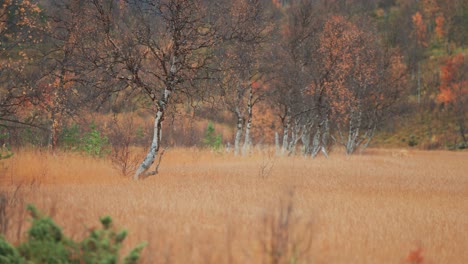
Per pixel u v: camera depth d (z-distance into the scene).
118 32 66.25
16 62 62.00
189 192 48.25
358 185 63.28
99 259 19.44
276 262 20.77
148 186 53.53
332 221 35.69
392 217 39.09
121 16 66.94
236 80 109.31
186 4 64.94
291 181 63.75
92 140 82.88
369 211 41.56
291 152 147.50
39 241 19.69
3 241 18.73
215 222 32.78
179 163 98.88
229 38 70.12
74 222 28.47
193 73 68.00
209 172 75.06
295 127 157.00
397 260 25.94
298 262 21.62
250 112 133.38
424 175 85.94
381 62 180.25
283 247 20.84
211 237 26.44
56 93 70.38
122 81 66.06
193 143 144.75
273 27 115.50
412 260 24.92
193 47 66.44
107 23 64.00
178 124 142.00
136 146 124.62
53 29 76.88
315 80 143.75
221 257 22.66
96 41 67.06
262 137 183.50
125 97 69.44
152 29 67.00
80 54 68.56
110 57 64.31
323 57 147.88
